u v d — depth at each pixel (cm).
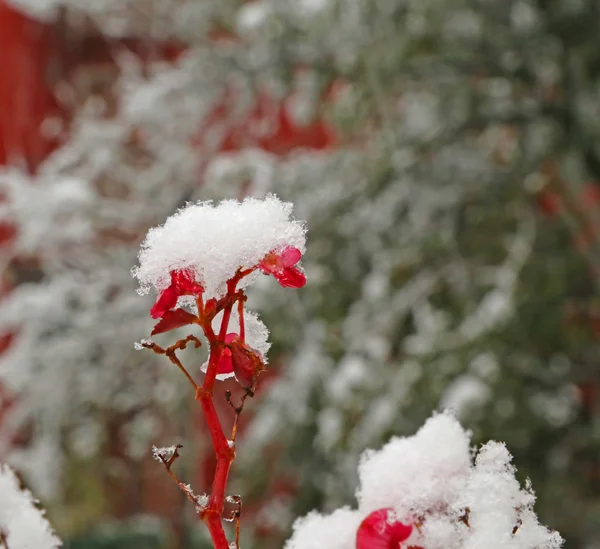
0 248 335
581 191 272
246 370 66
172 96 296
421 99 278
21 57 413
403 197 284
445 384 254
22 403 304
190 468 333
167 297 65
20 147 405
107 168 306
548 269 270
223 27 300
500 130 297
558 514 267
